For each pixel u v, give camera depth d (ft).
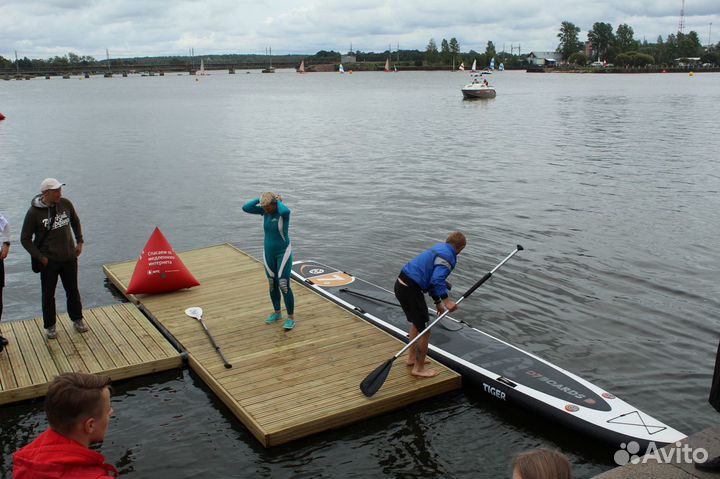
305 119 135.23
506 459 18.84
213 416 20.88
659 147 83.82
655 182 59.88
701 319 28.84
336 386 21.48
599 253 38.60
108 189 59.67
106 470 8.76
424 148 86.53
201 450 19.11
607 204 51.19
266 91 284.41
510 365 22.94
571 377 22.08
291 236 43.75
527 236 42.47
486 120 129.59
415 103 187.83
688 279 33.96
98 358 23.41
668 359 25.11
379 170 69.10
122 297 32.50
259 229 46.26
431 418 20.88
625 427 19.19
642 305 30.50
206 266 34.94
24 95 262.88
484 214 48.65
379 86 328.49
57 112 158.81
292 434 19.19
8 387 21.11
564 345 26.43
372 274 36.04
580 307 30.35
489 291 32.53
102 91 302.66
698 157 74.54
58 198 23.53
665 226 44.39
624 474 13.66
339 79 465.06
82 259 39.19
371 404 20.48
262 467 18.30
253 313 27.94
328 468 18.31
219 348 24.32
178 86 367.45
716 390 13.46
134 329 26.07
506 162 73.67
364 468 18.35
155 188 60.08
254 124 123.95
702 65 518.78
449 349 24.27
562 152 80.94
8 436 19.66
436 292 20.61
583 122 121.70
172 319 27.32
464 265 36.70
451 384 22.26
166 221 48.34
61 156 80.59
